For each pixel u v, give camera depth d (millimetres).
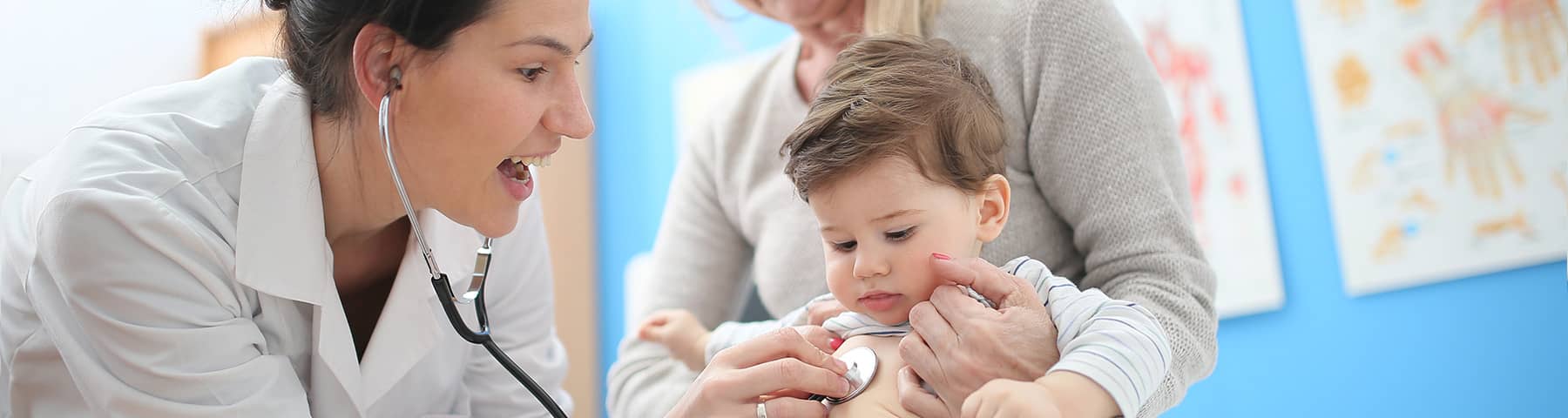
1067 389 742
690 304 1319
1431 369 1841
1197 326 936
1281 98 2049
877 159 843
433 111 897
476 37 868
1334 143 1971
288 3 985
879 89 883
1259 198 2043
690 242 1349
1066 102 1036
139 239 881
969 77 954
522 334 1255
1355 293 1933
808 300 1142
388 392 1103
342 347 1012
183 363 894
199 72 2508
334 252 1077
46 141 2293
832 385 850
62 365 945
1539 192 1745
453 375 1189
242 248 940
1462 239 1822
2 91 2234
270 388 935
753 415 849
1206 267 988
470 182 938
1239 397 2068
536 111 897
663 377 1219
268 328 989
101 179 887
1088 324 818
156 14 2484
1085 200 1022
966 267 841
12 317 957
